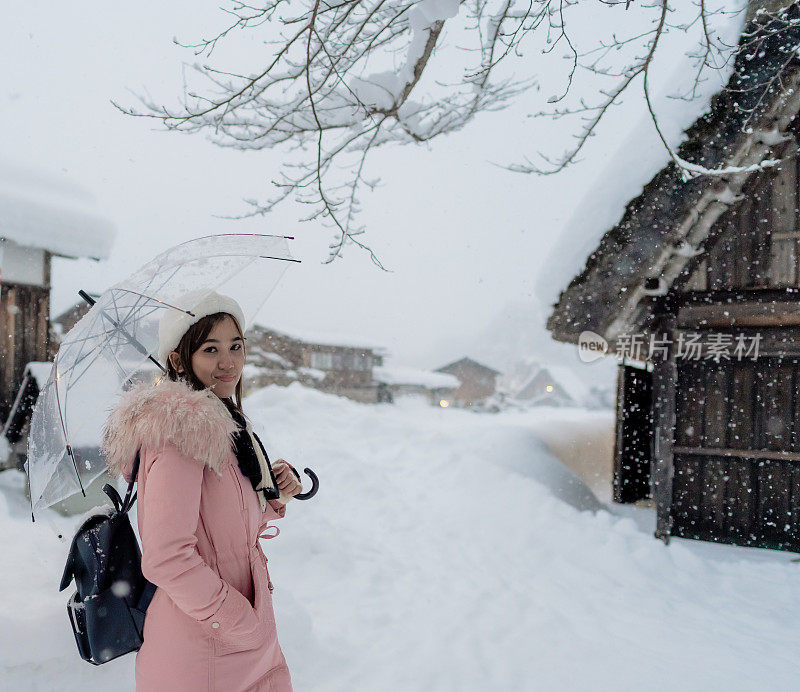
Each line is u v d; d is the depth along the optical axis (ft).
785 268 17.93
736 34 15.90
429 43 10.59
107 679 7.64
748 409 18.97
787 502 18.35
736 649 11.09
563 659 10.35
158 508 4.28
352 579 13.78
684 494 19.71
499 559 15.99
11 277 21.35
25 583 8.39
